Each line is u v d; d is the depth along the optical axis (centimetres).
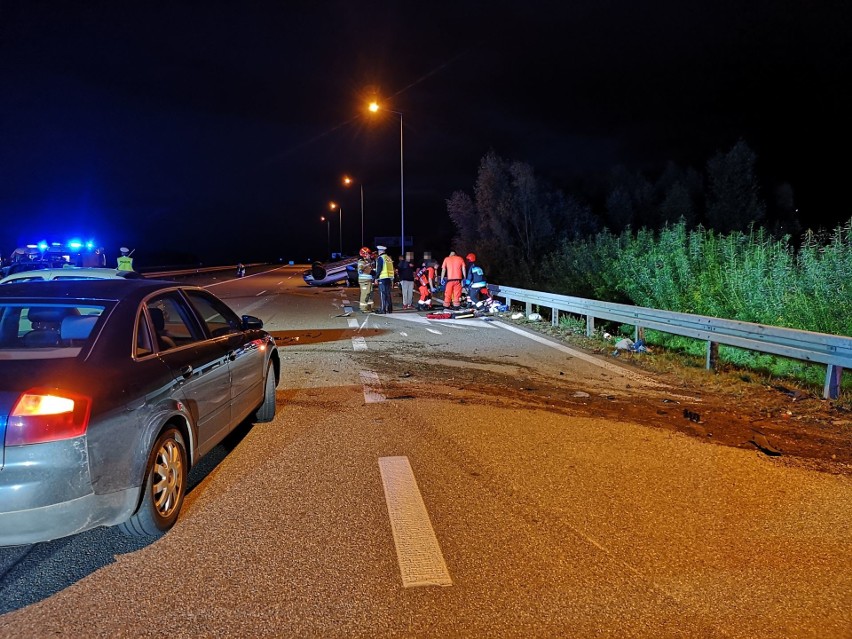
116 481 346
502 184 3281
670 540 394
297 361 1033
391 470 521
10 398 312
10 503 306
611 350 1144
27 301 419
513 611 316
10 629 300
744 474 513
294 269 7131
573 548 383
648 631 299
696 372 914
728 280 1223
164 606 320
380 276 1883
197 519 426
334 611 316
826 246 1078
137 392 371
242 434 623
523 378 895
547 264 2323
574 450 572
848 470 523
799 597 330
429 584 341
